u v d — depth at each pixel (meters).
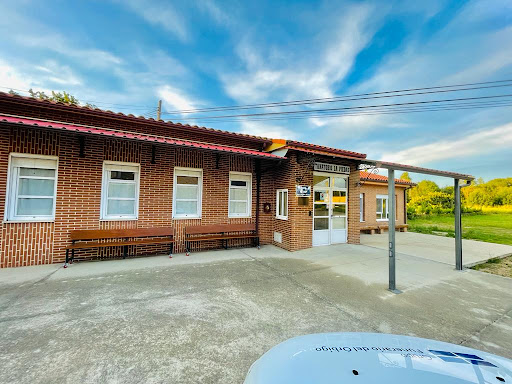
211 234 7.77
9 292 3.99
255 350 2.60
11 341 2.63
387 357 1.39
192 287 4.43
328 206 8.67
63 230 5.86
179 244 7.25
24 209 5.68
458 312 3.68
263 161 8.68
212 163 7.83
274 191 8.61
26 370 2.19
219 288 4.42
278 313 3.49
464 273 5.80
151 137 5.98
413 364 1.31
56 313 3.31
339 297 4.15
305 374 1.24
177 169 7.38
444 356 1.42
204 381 2.13
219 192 7.92
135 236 6.36
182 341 2.74
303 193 7.73
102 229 6.21
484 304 4.00
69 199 5.94
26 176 5.71
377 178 13.75
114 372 2.21
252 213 8.53
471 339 2.95
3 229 5.36
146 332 2.91
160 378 2.15
